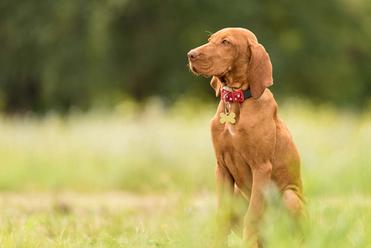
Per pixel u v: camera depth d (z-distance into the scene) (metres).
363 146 14.54
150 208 11.76
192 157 15.30
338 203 8.77
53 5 36.22
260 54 7.62
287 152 7.77
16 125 20.53
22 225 9.27
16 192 14.94
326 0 39.66
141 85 37.53
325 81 40.25
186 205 7.88
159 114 19.53
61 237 8.29
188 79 36.94
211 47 7.57
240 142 7.56
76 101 36.72
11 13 37.56
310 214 7.85
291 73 38.94
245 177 7.74
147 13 37.06
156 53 37.12
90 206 12.14
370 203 8.63
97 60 35.78
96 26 34.75
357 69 43.09
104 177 15.43
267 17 38.53
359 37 40.75
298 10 38.91
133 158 15.60
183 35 37.16
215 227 7.72
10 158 16.12
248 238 7.52
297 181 7.93
